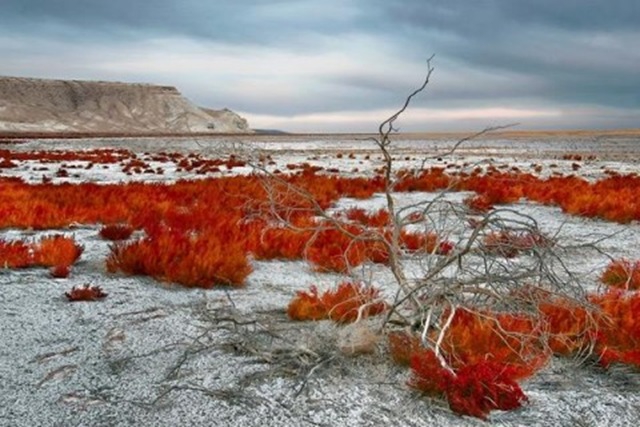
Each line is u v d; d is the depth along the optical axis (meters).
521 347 4.81
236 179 19.73
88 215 11.66
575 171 28.91
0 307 6.10
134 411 3.93
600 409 4.08
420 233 9.25
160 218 11.67
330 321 5.61
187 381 4.39
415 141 86.50
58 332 5.40
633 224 12.40
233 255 7.57
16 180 19.62
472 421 3.89
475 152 50.53
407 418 3.91
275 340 5.18
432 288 5.16
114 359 4.79
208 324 5.66
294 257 8.79
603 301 5.82
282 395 4.18
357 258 8.16
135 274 7.58
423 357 4.36
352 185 18.52
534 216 13.30
